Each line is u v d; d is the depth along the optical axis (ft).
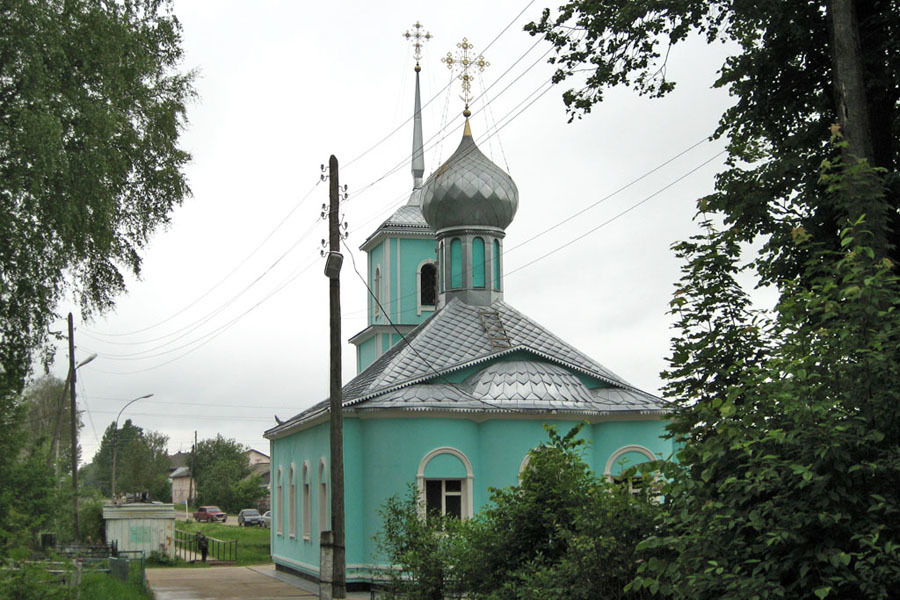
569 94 57.21
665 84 56.65
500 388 97.91
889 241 44.93
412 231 140.05
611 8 55.31
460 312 112.27
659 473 35.55
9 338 84.38
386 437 95.04
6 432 69.26
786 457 28.55
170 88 95.91
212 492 331.98
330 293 74.84
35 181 73.26
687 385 35.42
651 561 33.01
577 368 102.32
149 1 94.94
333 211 76.59
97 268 90.68
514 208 118.21
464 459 95.20
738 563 29.14
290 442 123.03
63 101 76.89
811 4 49.67
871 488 27.53
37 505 66.69
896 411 27.17
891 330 27.68
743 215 49.80
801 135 50.29
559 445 48.88
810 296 30.19
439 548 56.59
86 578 79.30
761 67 52.29
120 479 318.65
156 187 93.20
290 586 105.60
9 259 79.15
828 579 26.76
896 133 49.01
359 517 95.55
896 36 47.42
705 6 53.98
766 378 30.35
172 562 142.31
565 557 43.34
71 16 80.23
